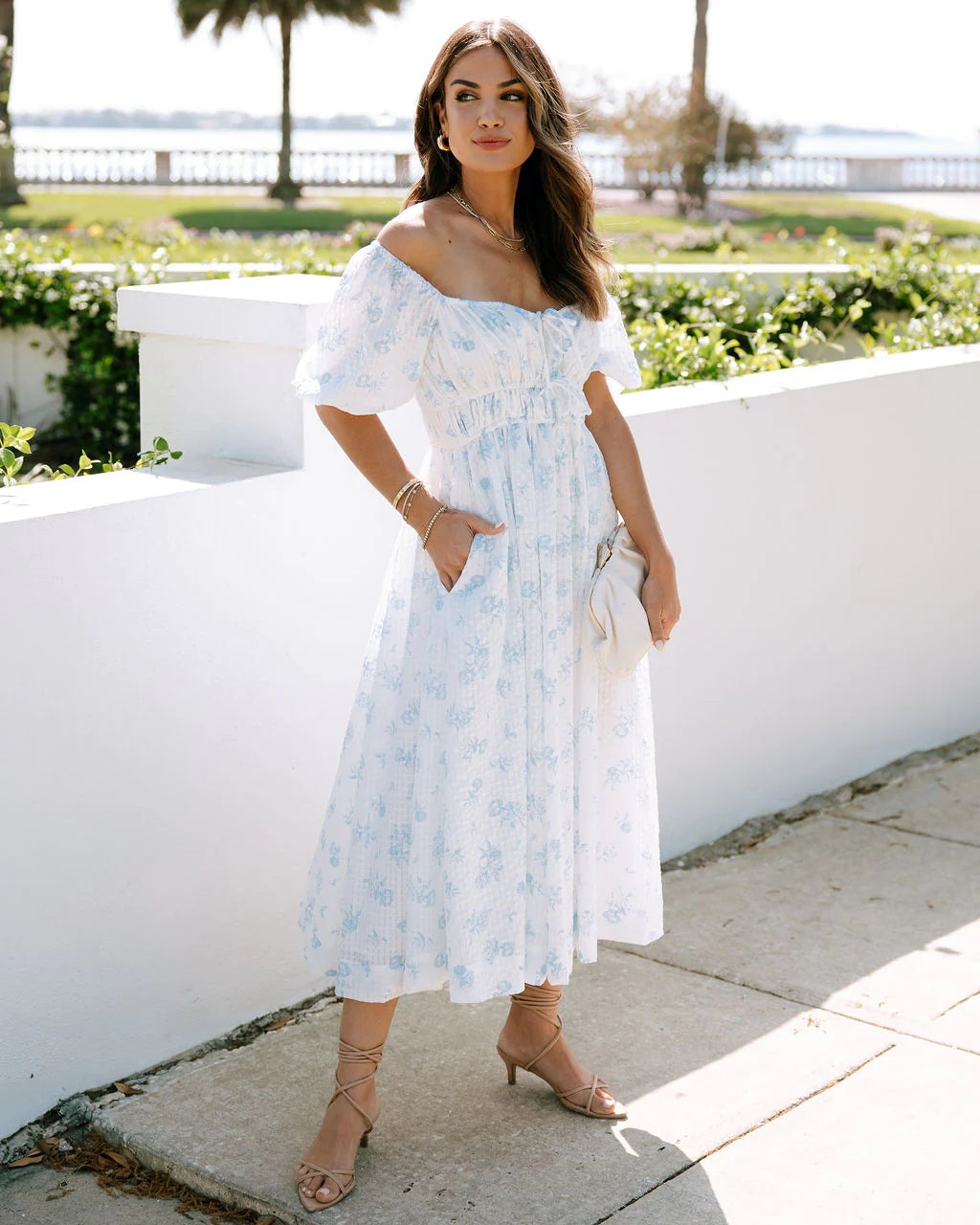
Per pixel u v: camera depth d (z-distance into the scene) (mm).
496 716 2564
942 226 36281
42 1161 2760
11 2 33250
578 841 2719
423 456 3391
